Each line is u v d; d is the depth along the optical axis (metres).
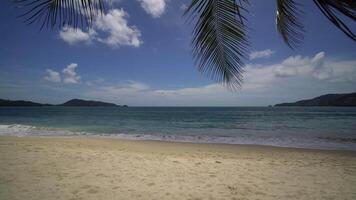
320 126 23.94
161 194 4.24
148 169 5.77
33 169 5.53
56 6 2.08
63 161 6.36
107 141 11.84
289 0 2.46
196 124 27.70
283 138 14.64
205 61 2.60
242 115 50.44
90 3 2.20
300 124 26.53
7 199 3.85
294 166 6.57
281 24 2.66
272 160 7.43
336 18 1.71
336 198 4.27
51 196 4.02
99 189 4.38
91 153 7.58
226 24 2.48
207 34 2.51
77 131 18.38
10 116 44.12
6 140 11.03
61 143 10.43
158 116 48.06
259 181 5.12
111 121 32.53
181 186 4.66
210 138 14.56
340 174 5.79
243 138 14.60
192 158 7.29
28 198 3.91
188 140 13.55
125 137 14.82
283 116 44.88
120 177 5.11
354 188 4.79
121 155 7.39
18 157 6.70
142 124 27.61
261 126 24.45
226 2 2.39
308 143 12.54
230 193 4.38
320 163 7.11
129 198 4.03
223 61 2.63
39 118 38.25
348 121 30.75
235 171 5.84
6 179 4.79
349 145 11.88
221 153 8.87
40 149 8.13
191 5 2.41
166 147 10.30
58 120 33.53
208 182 4.95
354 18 1.64
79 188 4.41
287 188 4.73
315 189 4.71
